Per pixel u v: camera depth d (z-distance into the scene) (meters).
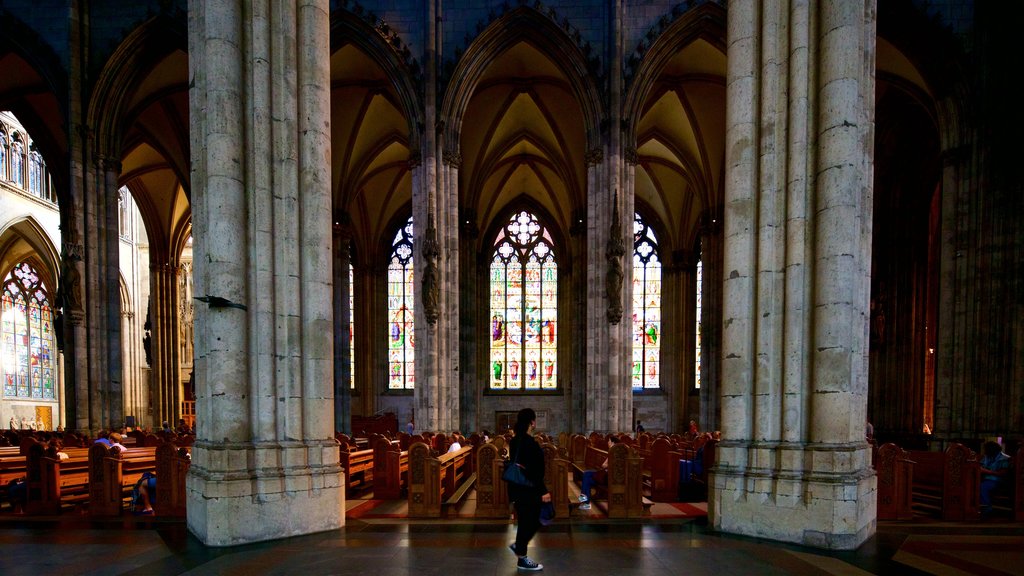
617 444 10.96
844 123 9.02
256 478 9.11
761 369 9.62
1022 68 19.30
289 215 10.01
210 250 9.26
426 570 7.41
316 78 10.36
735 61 10.17
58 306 21.62
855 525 8.50
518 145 34.72
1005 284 19.50
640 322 39.00
